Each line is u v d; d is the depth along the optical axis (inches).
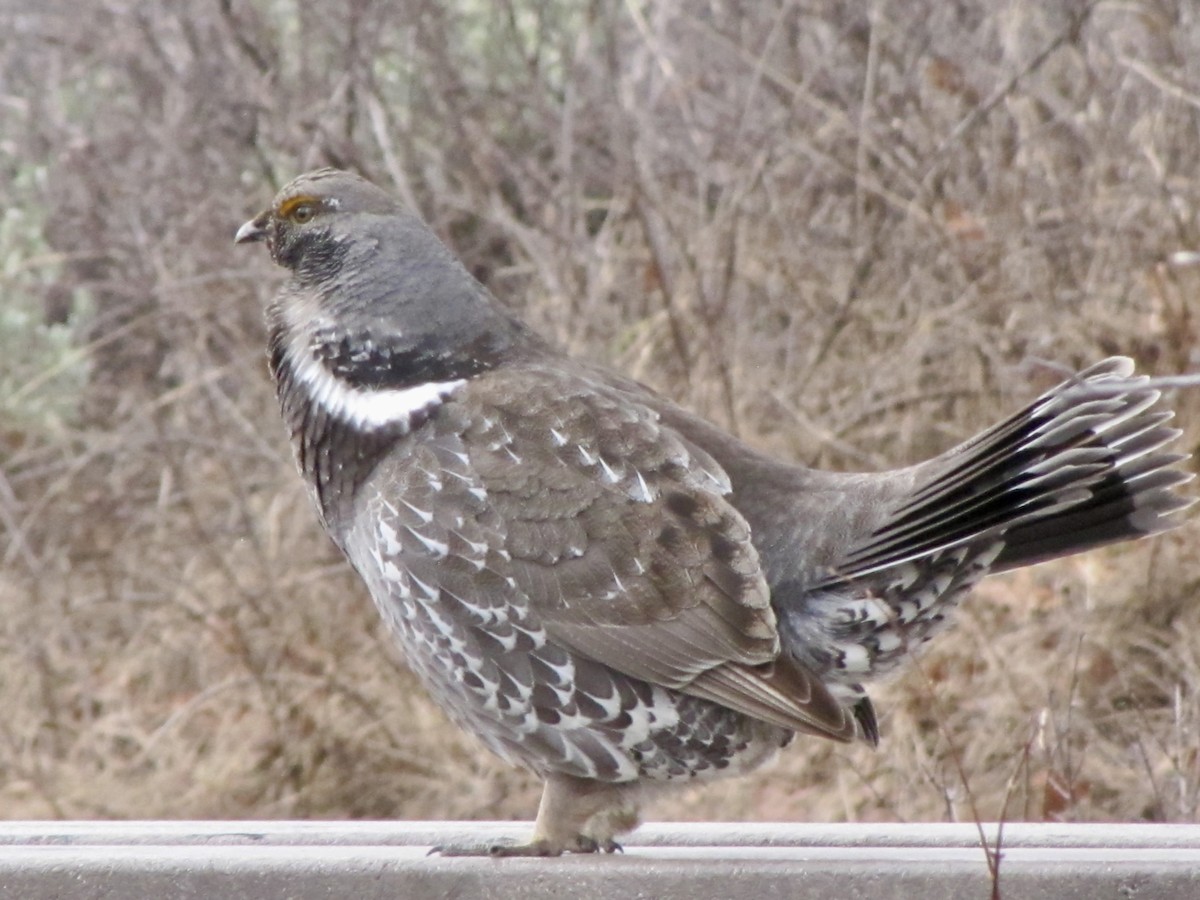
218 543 584.7
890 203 612.7
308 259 314.0
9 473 652.1
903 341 593.3
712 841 305.0
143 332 672.4
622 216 631.2
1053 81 645.3
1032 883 255.8
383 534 290.7
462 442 288.8
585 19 688.4
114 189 697.6
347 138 673.6
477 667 288.2
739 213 609.3
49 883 261.1
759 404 574.6
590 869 262.2
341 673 541.3
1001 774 465.1
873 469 560.7
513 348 305.9
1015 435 280.4
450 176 675.4
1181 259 497.0
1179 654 487.2
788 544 292.2
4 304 710.5
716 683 280.7
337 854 270.7
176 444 633.6
